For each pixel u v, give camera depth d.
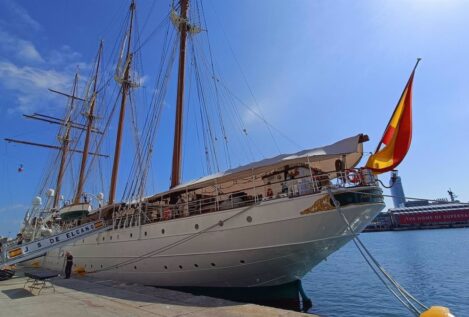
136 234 15.87
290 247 11.34
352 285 21.42
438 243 60.66
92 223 18.11
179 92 20.48
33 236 28.33
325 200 10.83
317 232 11.01
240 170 13.05
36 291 12.05
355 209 10.71
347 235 11.23
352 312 14.23
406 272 27.33
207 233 12.86
